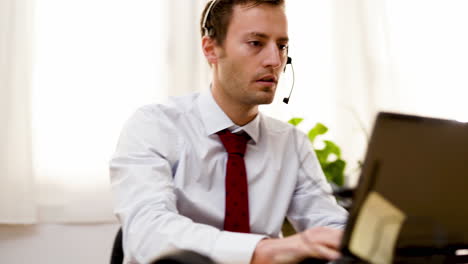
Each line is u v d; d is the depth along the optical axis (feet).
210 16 4.33
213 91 4.54
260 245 2.96
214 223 4.33
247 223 4.23
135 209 3.62
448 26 9.32
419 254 2.66
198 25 8.17
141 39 8.01
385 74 9.09
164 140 4.35
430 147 2.73
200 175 4.38
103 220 7.76
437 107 9.23
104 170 7.79
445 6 9.27
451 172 2.78
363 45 9.04
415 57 9.23
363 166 2.60
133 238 3.42
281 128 4.92
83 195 7.70
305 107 8.77
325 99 8.87
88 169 7.73
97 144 7.77
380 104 9.02
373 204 2.58
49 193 7.62
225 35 4.17
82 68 7.76
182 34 8.12
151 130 4.34
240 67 4.09
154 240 3.29
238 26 4.08
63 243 7.64
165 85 8.07
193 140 4.46
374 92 9.02
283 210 4.62
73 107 7.72
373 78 9.04
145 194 3.77
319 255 2.72
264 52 4.04
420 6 9.29
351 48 9.01
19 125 7.45
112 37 7.88
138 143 4.24
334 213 4.66
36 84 7.64
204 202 4.31
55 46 7.70
